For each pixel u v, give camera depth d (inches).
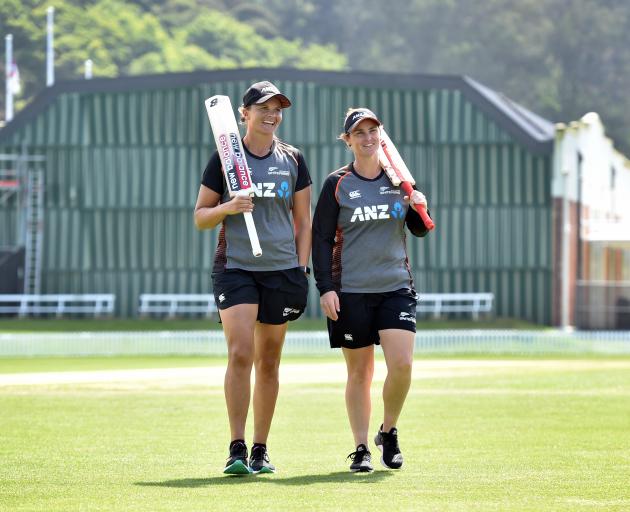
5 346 4156.0
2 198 6323.8
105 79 6274.6
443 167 6161.4
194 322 5910.4
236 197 1131.3
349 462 1227.2
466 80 6131.9
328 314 1170.6
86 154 6294.3
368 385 1186.0
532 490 1007.0
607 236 5644.7
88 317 6240.2
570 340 4367.6
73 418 1704.0
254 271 1151.0
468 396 2124.8
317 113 6166.3
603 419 1696.6
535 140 6058.1
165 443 1393.9
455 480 1072.2
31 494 990.4
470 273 6136.8
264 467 1142.3
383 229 1178.6
